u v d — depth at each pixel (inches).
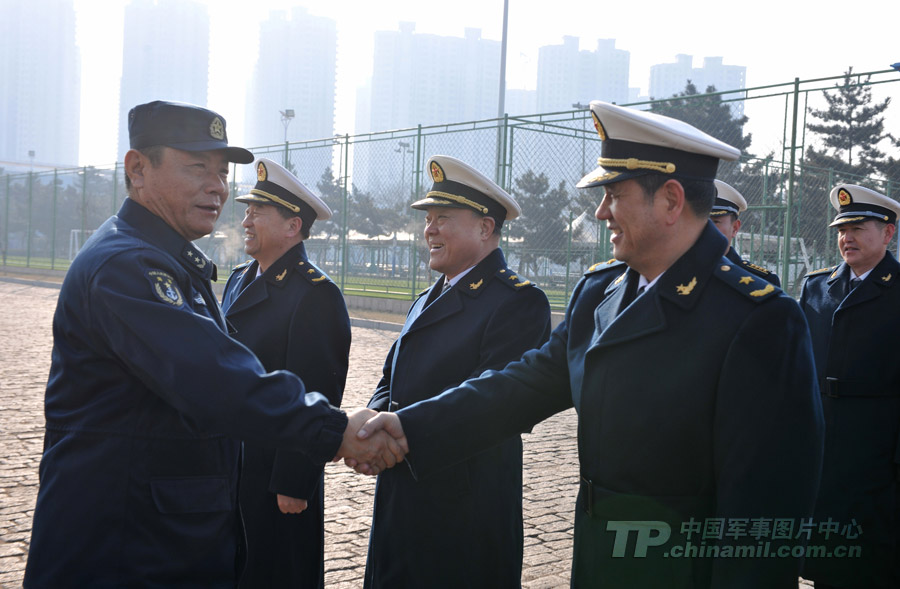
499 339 112.0
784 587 68.7
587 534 77.7
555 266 746.8
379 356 458.6
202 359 76.4
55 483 78.8
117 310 76.7
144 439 79.1
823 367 155.1
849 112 1454.2
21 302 778.8
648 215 75.2
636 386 74.0
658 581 72.4
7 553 157.9
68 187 1512.1
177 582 79.3
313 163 757.3
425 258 789.9
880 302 149.9
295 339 125.9
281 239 134.2
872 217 151.9
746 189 693.9
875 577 144.5
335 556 163.6
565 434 284.0
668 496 73.0
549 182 703.7
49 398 82.7
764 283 72.2
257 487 122.0
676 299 73.7
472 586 108.4
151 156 86.3
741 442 69.1
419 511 108.7
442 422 90.0
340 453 86.6
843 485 148.2
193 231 89.4
